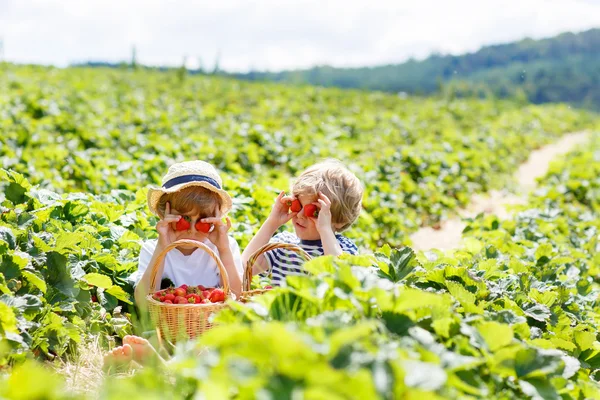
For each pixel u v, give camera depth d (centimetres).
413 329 241
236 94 2795
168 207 390
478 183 1411
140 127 1448
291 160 1282
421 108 2900
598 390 264
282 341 174
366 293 246
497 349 254
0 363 279
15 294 333
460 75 13400
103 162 920
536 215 795
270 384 171
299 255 405
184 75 3472
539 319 356
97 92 2238
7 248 339
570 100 9362
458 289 328
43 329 333
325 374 166
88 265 405
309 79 12838
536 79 10038
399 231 923
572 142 2827
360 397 167
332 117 2086
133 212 519
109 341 359
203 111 1916
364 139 1678
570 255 655
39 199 449
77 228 441
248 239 564
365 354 187
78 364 329
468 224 754
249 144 1302
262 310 252
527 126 2780
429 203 1115
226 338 195
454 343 252
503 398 239
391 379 181
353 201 418
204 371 198
